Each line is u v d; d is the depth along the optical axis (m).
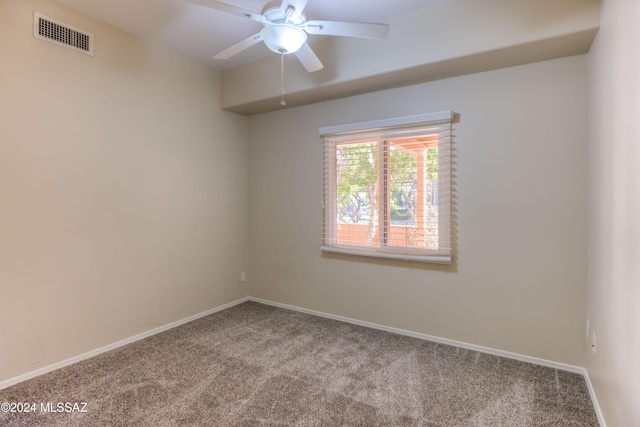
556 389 2.12
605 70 1.83
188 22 2.63
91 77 2.57
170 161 3.17
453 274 2.77
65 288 2.44
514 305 2.53
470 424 1.79
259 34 1.99
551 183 2.38
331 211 3.43
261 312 3.63
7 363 2.16
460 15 2.33
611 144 1.71
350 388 2.13
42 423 1.80
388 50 2.62
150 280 3.01
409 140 2.96
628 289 1.41
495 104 2.57
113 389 2.12
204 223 3.52
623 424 1.44
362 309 3.25
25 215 2.23
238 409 1.92
